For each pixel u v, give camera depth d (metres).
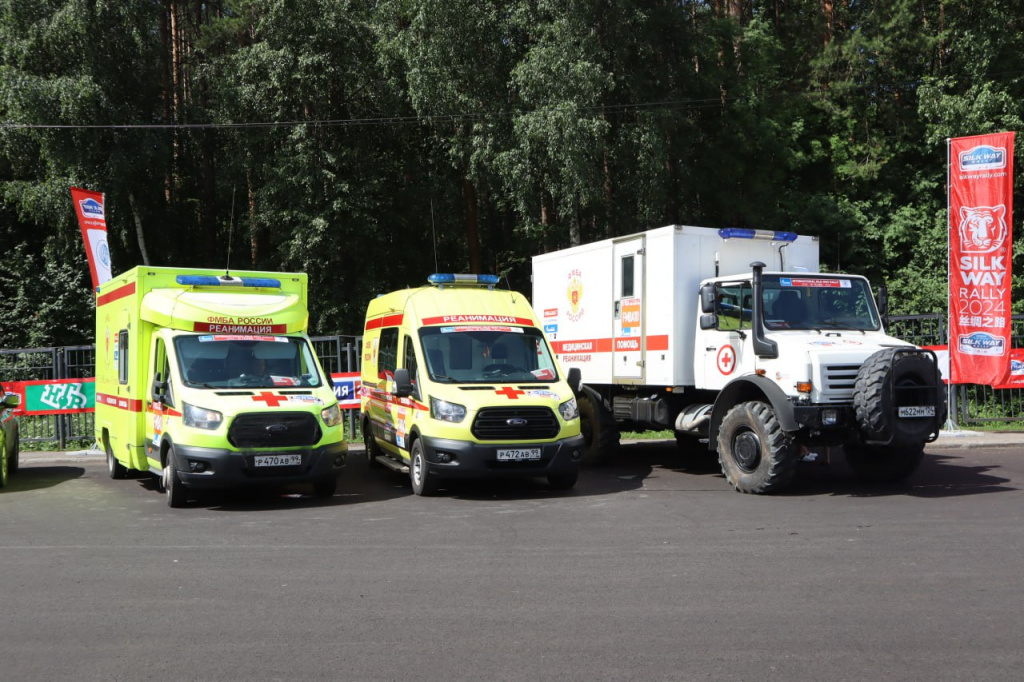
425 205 32.12
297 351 11.68
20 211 31.14
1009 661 4.76
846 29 32.66
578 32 25.97
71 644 5.25
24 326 29.28
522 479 12.60
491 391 11.01
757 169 30.50
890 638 5.17
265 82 29.05
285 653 5.04
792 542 7.93
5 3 28.19
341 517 9.70
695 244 12.44
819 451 11.40
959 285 16.53
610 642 5.15
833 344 10.66
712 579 6.62
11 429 13.77
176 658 4.98
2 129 28.59
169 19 33.34
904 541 7.91
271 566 7.27
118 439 12.71
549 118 24.33
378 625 5.56
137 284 11.78
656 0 28.27
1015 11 30.05
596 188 25.64
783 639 5.17
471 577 6.79
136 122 29.58
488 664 4.80
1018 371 17.23
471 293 12.66
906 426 10.04
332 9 29.61
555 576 6.78
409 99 30.05
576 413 11.30
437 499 10.92
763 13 35.00
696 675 4.58
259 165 30.33
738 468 10.98
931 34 31.12
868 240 30.20
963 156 16.34
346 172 30.16
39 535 8.87
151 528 9.16
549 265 15.57
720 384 11.76
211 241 34.53
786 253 12.99
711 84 29.88
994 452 15.12
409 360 11.95
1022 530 8.37
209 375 10.98
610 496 10.91
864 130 31.75
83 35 28.11
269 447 10.33
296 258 29.78
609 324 13.83
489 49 28.17
